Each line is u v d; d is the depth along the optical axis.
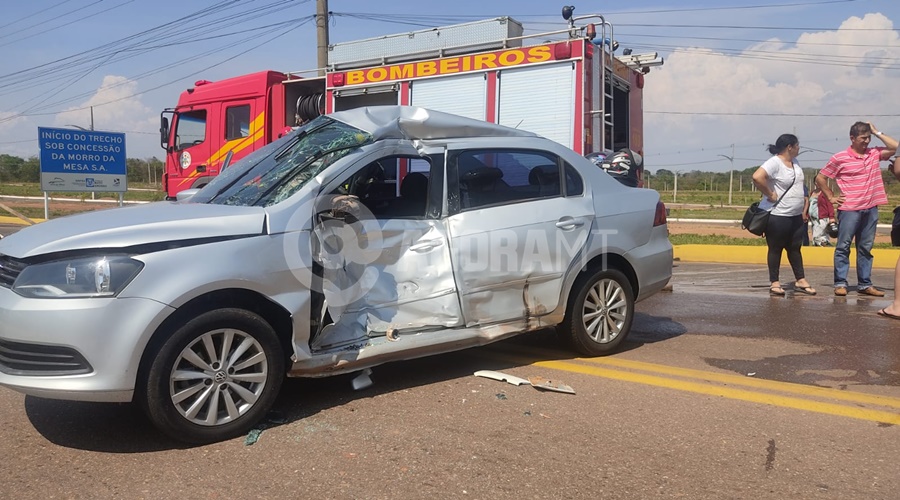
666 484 3.21
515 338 6.02
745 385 4.66
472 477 3.26
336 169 4.25
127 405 4.26
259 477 3.26
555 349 5.61
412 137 4.67
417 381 4.71
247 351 3.77
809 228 14.68
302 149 4.65
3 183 68.25
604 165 7.21
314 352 4.06
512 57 8.41
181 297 3.48
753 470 3.36
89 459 3.46
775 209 8.15
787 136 8.05
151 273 3.45
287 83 10.50
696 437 3.76
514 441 3.68
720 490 3.15
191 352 3.56
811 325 6.59
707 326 6.57
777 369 5.06
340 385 4.60
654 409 4.19
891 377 4.87
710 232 19.97
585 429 3.86
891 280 9.87
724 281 9.88
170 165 11.78
